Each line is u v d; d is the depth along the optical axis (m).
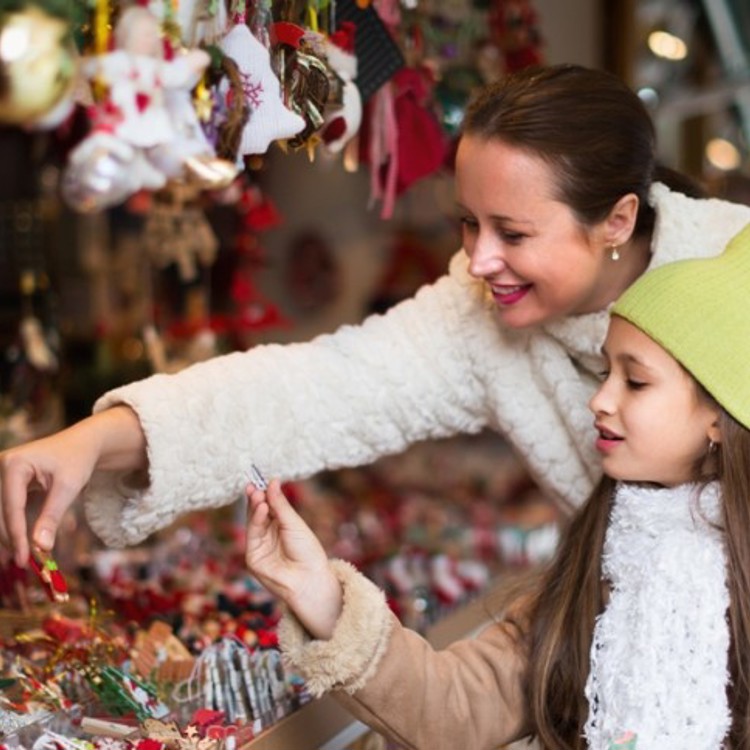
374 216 6.02
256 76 1.89
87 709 1.91
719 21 5.22
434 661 1.84
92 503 1.97
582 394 2.17
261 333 4.74
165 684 2.13
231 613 2.67
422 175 2.60
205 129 1.91
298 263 6.15
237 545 3.52
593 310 2.10
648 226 2.10
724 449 1.78
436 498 4.63
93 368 4.41
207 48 1.89
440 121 2.82
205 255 3.82
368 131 2.43
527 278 1.91
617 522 1.87
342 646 1.73
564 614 1.89
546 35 4.39
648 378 1.80
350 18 2.24
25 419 3.65
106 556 3.08
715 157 5.60
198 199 3.65
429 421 2.21
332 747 2.12
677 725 1.70
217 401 1.99
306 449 2.10
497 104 1.88
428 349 2.19
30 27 1.73
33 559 1.73
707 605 1.75
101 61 1.83
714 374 1.77
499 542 3.81
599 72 1.97
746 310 1.80
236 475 2.01
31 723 1.83
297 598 1.73
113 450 1.89
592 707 1.78
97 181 2.01
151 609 2.62
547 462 2.23
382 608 1.75
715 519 1.81
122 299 4.62
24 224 3.95
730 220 2.11
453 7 3.02
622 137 1.90
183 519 3.63
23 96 1.75
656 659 1.73
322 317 6.17
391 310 2.25
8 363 3.81
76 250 4.68
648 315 1.81
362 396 2.14
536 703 1.87
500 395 2.19
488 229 1.91
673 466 1.83
